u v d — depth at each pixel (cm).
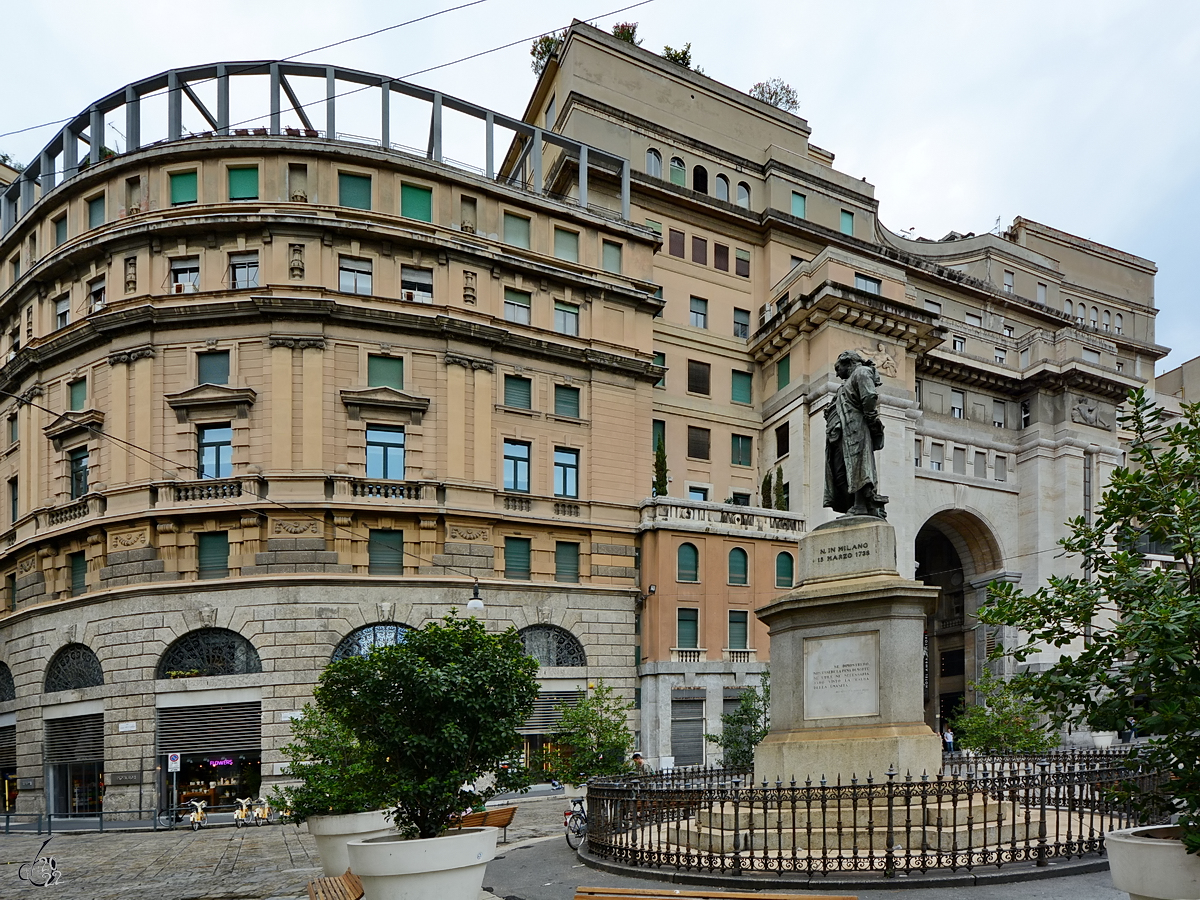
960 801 1296
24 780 3622
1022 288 6556
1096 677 777
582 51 4953
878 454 4634
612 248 4375
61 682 3572
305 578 3328
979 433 5534
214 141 3594
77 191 3756
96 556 3484
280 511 3366
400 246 3725
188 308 3466
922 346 4922
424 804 1066
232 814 3175
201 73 3819
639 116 5056
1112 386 5716
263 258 3553
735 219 5106
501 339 3819
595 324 4166
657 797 1288
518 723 1153
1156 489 811
